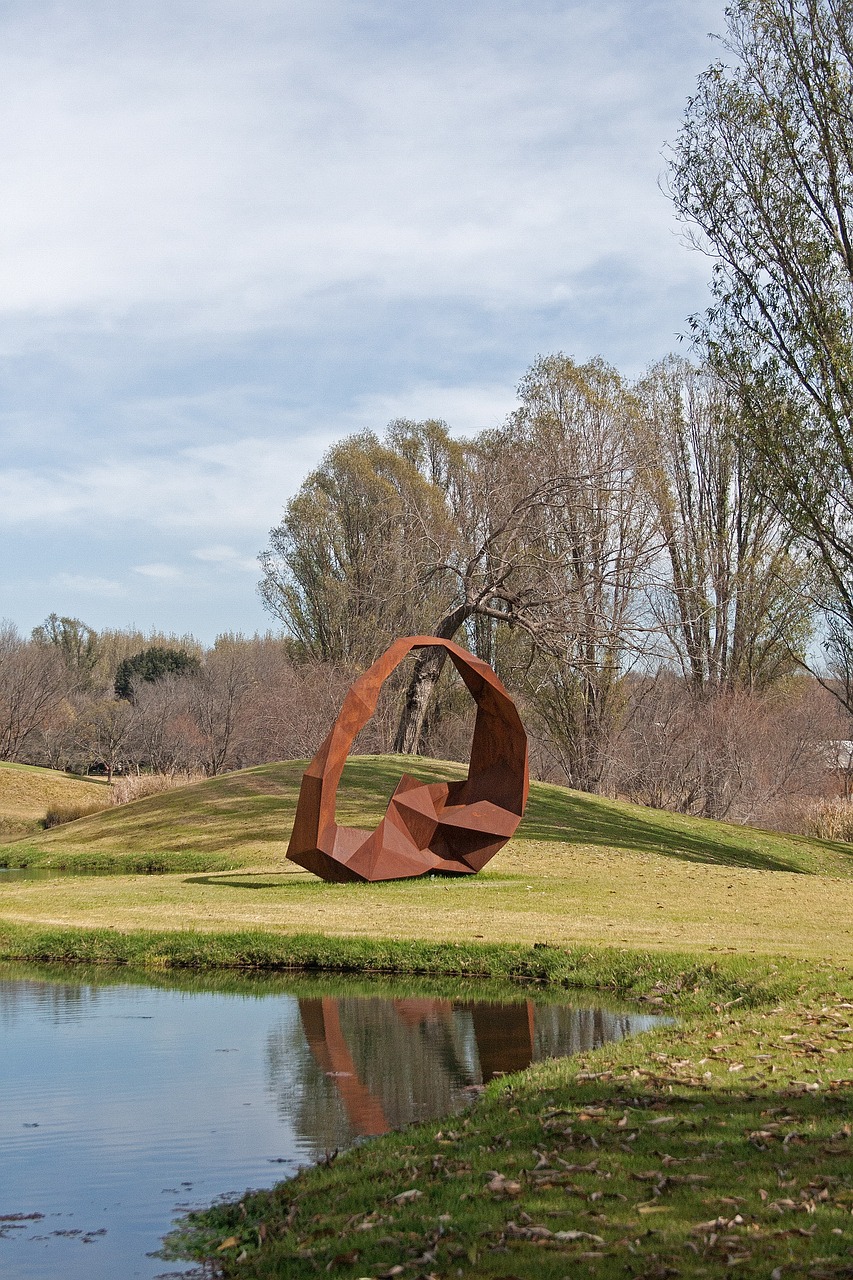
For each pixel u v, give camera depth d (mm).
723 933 14070
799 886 20219
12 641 75250
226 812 29609
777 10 22797
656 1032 8992
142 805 32656
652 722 41000
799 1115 6047
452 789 20594
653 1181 5148
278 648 72250
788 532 37344
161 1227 5660
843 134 22453
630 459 34219
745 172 23156
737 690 39250
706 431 39969
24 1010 11359
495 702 19891
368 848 18891
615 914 15867
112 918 16031
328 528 44500
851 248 22734
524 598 34094
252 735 55781
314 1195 5707
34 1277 5055
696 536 39781
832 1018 8875
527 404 37938
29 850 28156
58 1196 6145
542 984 12383
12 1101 8031
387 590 41750
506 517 34406
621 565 35188
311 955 13594
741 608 39719
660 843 27766
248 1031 10336
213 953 13906
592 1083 7199
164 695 65438
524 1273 4238
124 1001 11797
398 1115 7617
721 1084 6883
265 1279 4680
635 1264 4227
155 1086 8461
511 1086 7465
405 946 13492
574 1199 4977
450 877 19734
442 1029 10336
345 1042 9859
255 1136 7219
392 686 43656
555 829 27078
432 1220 4906
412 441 48844
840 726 49156
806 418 23078
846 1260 4125
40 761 73062
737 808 40000
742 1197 4848
